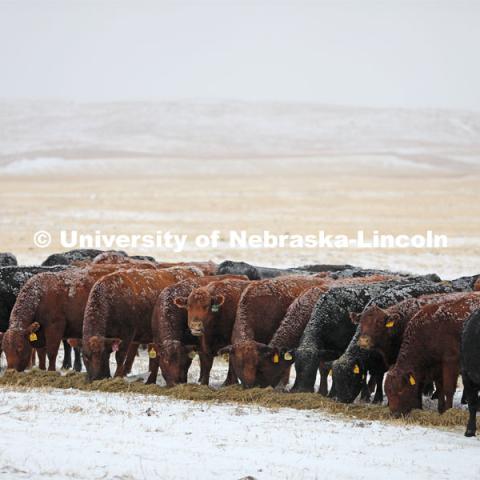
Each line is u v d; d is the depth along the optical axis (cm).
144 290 4481
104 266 4788
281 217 17025
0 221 15512
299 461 2872
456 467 2872
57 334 4456
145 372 4731
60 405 3559
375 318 3831
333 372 3900
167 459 2820
